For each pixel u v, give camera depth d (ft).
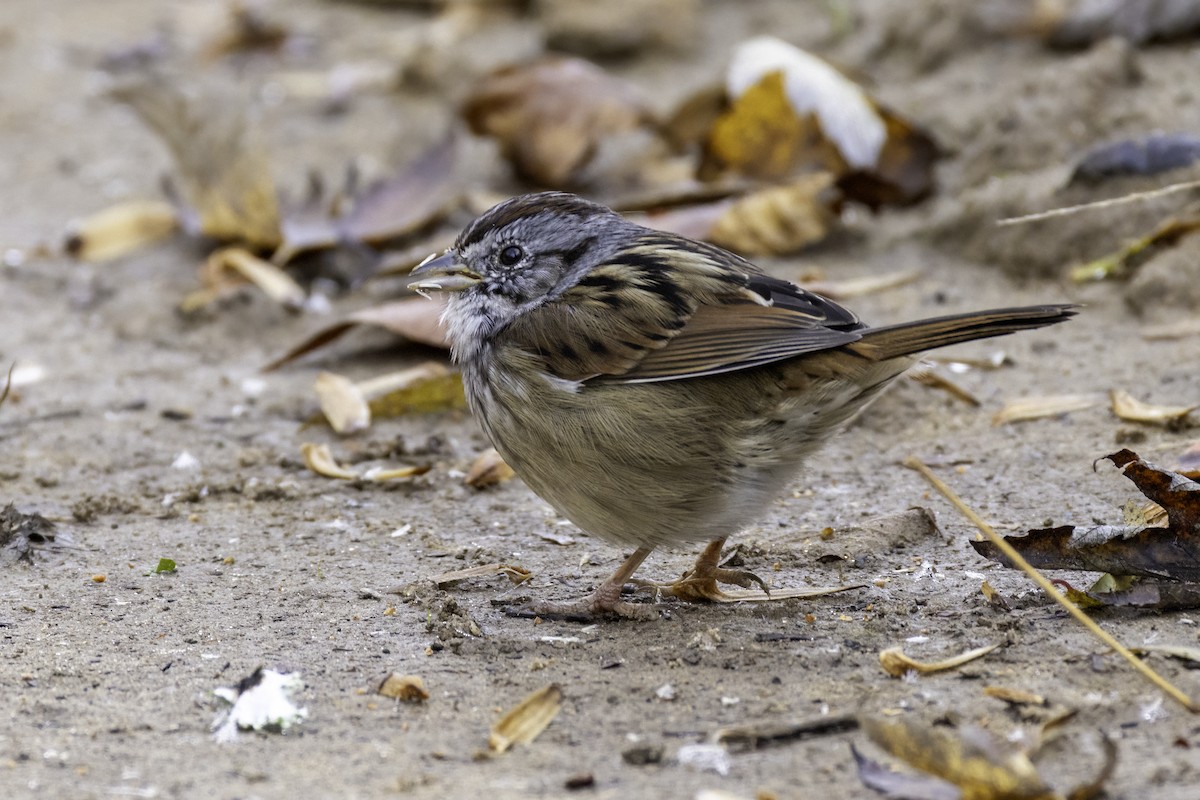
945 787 20.77
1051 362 40.40
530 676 25.82
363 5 78.89
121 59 72.13
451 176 52.19
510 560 31.99
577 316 28.14
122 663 26.45
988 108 53.47
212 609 29.07
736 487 27.73
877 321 43.60
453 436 39.17
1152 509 28.50
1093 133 49.11
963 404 38.50
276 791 21.68
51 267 51.47
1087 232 44.91
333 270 49.32
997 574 29.50
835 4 62.85
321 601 29.50
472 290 30.17
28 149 62.85
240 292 47.29
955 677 24.84
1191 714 22.72
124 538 33.09
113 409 40.96
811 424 27.43
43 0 83.20
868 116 50.39
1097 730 22.54
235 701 24.41
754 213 48.73
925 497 33.73
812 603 28.73
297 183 56.44
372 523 33.94
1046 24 56.54
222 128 49.96
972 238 47.75
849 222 51.55
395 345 44.80
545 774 22.07
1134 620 26.40
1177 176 44.21
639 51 66.85
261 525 33.91
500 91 55.01
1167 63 52.54
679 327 27.63
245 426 39.86
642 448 27.58
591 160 55.11
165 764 22.65
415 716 24.34
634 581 30.35
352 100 65.62
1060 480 33.68
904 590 29.09
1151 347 40.34
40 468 37.24
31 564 31.45
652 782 21.63
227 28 72.43
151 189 58.29
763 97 50.70
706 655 26.48
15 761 22.71
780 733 22.91
